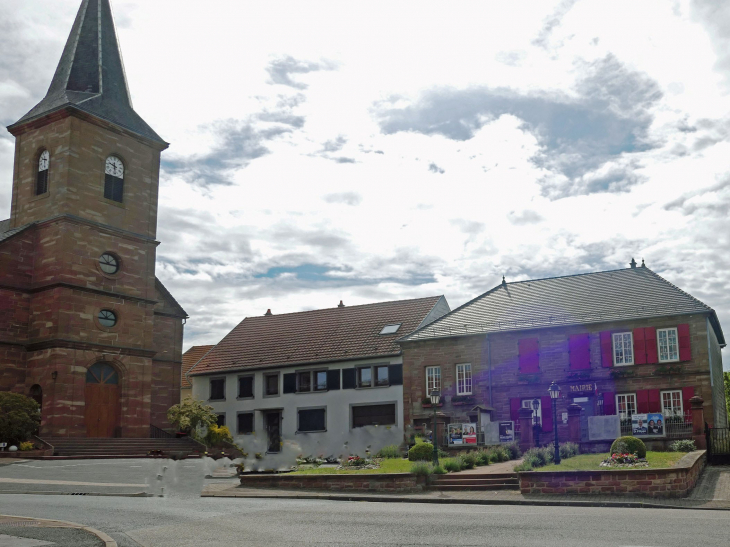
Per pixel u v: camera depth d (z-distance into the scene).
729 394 62.19
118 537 11.73
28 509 15.48
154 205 43.81
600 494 19.78
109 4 45.28
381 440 43.09
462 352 40.12
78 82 42.44
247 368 49.97
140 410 40.97
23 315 38.66
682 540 11.63
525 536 12.05
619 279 40.03
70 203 39.09
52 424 36.75
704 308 34.88
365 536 12.10
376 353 45.75
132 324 41.28
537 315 39.44
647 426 33.12
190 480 24.77
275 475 22.59
